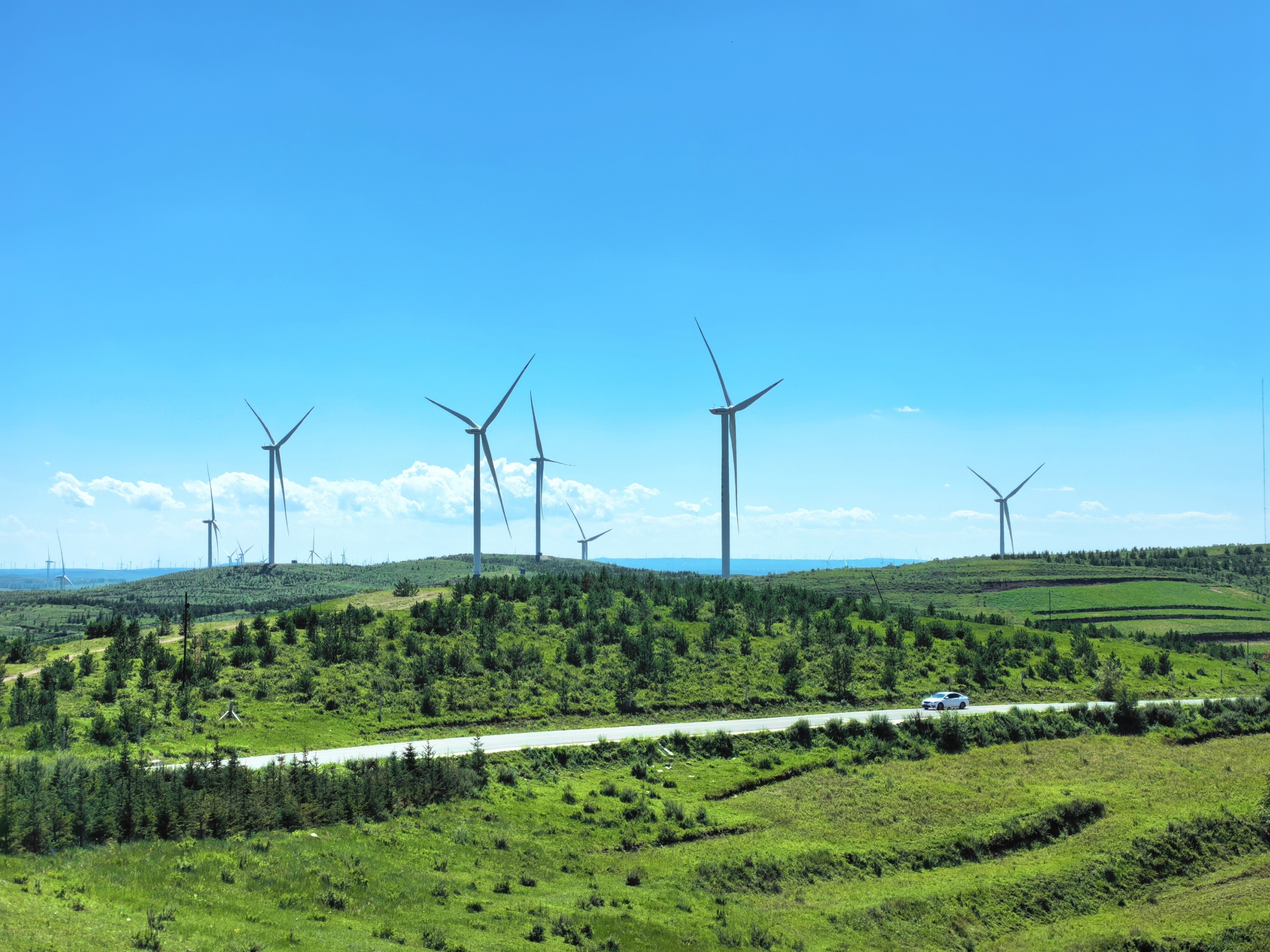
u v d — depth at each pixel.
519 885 54.81
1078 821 78.75
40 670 101.12
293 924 42.69
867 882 65.50
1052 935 61.44
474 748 80.50
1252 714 115.56
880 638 143.75
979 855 71.69
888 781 84.88
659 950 49.03
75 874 43.12
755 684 115.19
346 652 110.56
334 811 59.25
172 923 39.34
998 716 104.31
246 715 88.56
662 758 86.19
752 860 64.19
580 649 120.00
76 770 55.88
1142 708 112.25
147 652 103.69
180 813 52.62
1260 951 60.09
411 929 45.09
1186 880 71.56
